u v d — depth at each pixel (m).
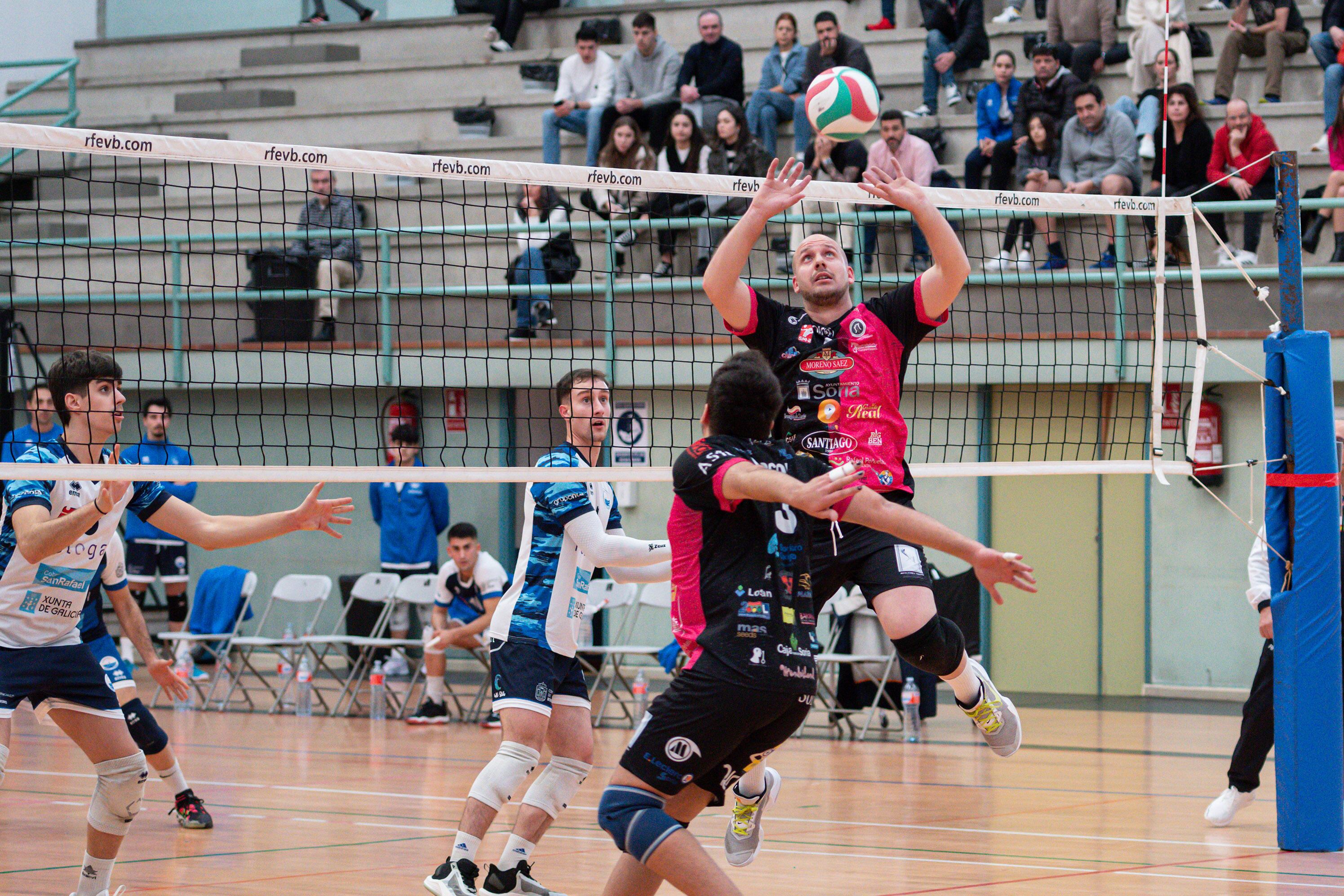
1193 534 16.30
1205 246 16.27
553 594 6.78
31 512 5.95
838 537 6.64
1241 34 18.06
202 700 16.66
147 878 7.23
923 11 19.50
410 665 18.59
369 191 21.39
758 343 6.80
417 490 17.69
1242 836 8.53
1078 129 16.67
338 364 18.56
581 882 7.18
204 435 19.67
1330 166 16.91
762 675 4.89
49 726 14.79
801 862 7.63
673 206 17.61
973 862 7.65
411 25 23.69
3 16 23.97
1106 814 9.37
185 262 21.48
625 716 15.23
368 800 9.95
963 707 7.02
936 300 6.59
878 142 18.98
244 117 23.03
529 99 21.94
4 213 22.08
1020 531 17.16
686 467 5.00
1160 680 16.52
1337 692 8.01
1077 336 15.82
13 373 17.69
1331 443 8.01
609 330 14.85
